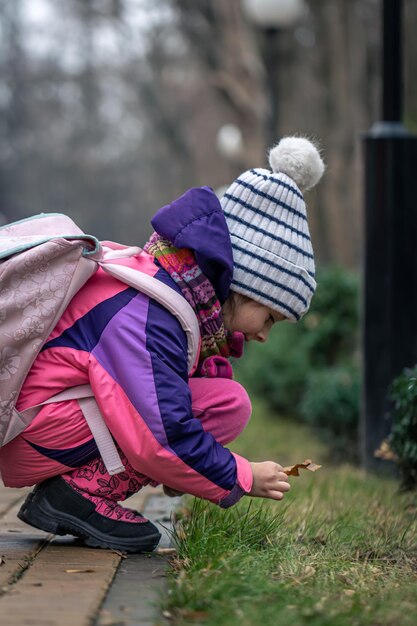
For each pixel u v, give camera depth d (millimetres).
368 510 5980
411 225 8555
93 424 4516
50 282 4445
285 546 4707
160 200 71812
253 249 4621
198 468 4355
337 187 32125
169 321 4496
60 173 73938
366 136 8609
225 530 4668
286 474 4555
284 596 3766
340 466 10141
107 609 3682
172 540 4859
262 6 16953
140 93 49625
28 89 62594
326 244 32906
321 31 30609
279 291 4652
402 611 3701
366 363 8578
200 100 51031
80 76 56000
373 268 8570
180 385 4383
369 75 31734
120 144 71812
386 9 8633
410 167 8539
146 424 4320
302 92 36344
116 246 4957
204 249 4473
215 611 3549
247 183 4711
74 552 4590
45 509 4652
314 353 14750
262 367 15625
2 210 73062
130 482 4680
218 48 32125
